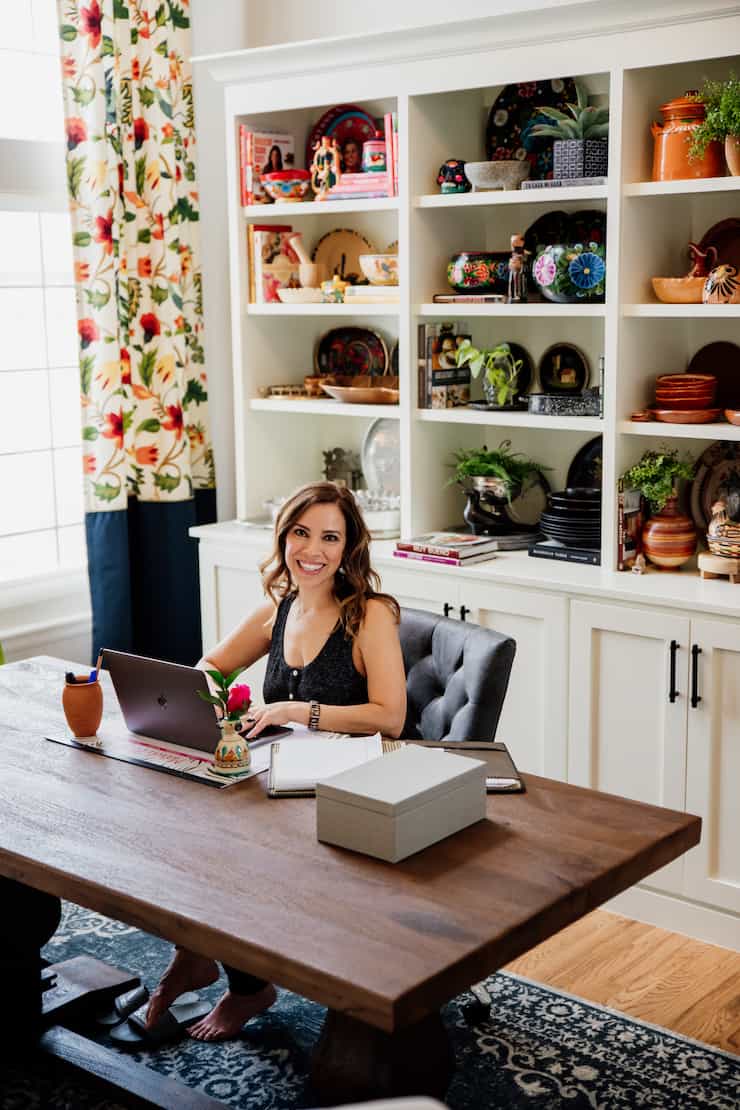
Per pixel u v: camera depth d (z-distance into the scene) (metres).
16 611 4.31
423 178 3.74
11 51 4.23
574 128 3.49
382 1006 1.60
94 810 2.22
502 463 3.84
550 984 3.05
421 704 2.86
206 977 2.81
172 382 4.32
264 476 4.37
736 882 3.19
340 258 4.36
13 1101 2.62
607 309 3.38
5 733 2.64
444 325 3.86
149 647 4.48
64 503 4.59
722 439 3.26
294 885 1.91
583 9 3.21
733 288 3.22
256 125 4.18
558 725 3.46
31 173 4.19
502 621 3.52
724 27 3.05
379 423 4.25
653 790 3.31
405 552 3.69
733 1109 2.56
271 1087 2.62
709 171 3.27
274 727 2.60
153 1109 2.38
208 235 4.62
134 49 4.20
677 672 3.21
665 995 2.99
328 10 4.37
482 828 2.12
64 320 4.53
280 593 2.86
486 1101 2.59
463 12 4.00
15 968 2.62
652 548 3.46
